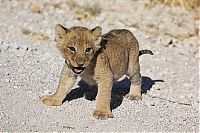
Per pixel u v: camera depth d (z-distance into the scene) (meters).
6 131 11.73
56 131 11.94
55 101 13.31
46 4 25.30
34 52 17.78
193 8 26.09
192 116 13.76
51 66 16.44
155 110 13.80
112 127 12.38
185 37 22.47
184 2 26.36
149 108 13.90
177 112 13.89
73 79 13.36
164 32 22.69
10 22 21.53
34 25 21.34
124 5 26.50
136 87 14.50
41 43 19.06
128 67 14.11
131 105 13.91
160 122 13.03
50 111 12.97
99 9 24.80
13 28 20.62
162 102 14.55
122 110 13.48
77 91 14.54
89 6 25.12
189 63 19.22
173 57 19.67
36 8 23.95
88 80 13.20
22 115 12.59
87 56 12.34
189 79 17.28
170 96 15.26
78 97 14.07
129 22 23.36
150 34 22.14
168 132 12.53
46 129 12.01
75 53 12.32
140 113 13.45
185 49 20.95
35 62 16.58
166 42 21.08
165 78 17.11
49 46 18.81
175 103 14.63
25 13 23.30
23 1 25.47
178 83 16.70
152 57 19.27
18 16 22.64
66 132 11.93
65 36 12.59
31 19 22.27
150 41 21.14
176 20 24.61
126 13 25.05
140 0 27.48
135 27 22.66
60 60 17.22
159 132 12.45
